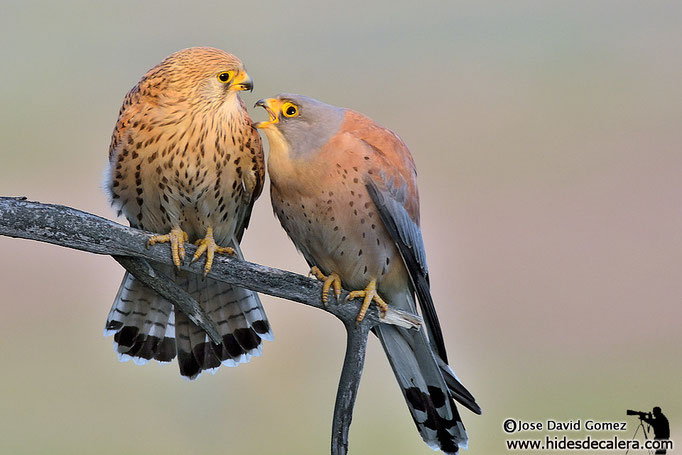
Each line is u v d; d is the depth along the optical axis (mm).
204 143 7352
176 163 7359
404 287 7816
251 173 7637
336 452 6938
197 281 7742
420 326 7383
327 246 7527
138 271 6891
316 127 7262
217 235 7809
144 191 7531
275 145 7320
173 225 7668
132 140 7348
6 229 6312
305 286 7160
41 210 6371
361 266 7562
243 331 7914
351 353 7168
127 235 6699
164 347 7938
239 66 7359
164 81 7277
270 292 7137
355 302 7277
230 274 7027
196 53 7320
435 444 7648
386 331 7656
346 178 7309
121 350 7938
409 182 7562
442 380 7617
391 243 7582
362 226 7434
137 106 7371
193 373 7965
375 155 7371
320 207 7379
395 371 7645
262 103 7266
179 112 7277
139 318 7902
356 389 7055
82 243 6555
